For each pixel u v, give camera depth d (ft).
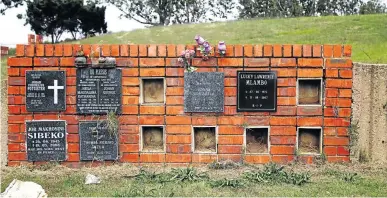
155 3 160.45
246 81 23.61
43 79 23.70
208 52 23.47
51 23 142.72
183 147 23.85
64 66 23.72
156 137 24.57
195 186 20.30
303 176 21.39
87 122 23.76
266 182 20.89
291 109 23.66
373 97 23.72
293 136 23.70
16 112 23.80
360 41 51.24
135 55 23.71
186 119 23.77
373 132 23.68
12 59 23.66
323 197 18.81
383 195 19.06
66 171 23.17
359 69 24.71
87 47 23.71
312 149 24.23
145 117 23.85
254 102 23.65
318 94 24.02
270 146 23.76
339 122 23.63
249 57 23.56
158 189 19.93
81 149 23.84
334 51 23.50
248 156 23.75
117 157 23.90
